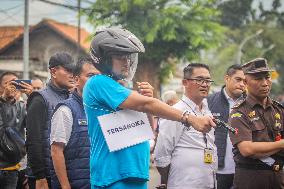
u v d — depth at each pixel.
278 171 6.78
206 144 7.64
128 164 5.15
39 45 47.97
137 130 5.17
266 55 71.19
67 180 6.80
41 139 7.47
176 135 7.56
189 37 32.25
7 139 9.30
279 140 6.66
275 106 6.95
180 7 32.31
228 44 62.31
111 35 5.23
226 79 9.68
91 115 5.27
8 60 44.06
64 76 7.73
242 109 6.79
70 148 6.86
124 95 5.05
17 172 9.47
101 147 5.21
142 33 31.44
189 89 7.80
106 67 5.24
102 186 5.19
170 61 33.69
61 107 6.87
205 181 7.56
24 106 9.64
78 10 32.66
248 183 6.77
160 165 7.65
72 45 47.28
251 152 6.59
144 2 31.50
